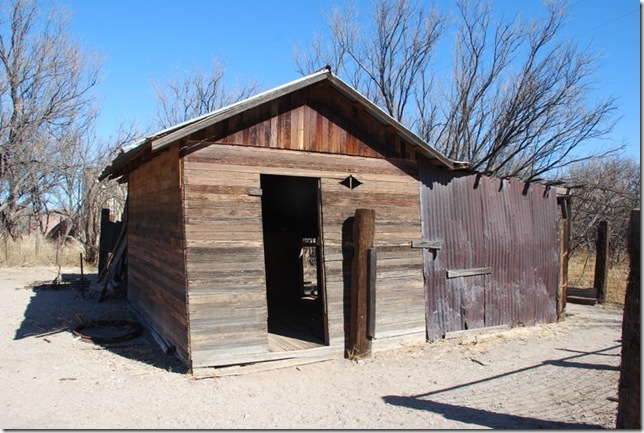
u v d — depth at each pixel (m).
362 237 7.10
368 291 7.14
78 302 11.20
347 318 7.21
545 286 9.89
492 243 8.97
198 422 4.68
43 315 9.71
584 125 17.30
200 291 6.07
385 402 5.39
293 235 11.15
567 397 5.62
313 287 13.36
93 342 7.60
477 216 8.78
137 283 9.48
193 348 5.99
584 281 15.21
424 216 8.05
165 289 7.10
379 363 6.93
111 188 22.36
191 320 6.00
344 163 7.30
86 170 21.47
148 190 8.34
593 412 5.12
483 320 8.80
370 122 7.57
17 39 20.61
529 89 17.88
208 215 6.20
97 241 20.70
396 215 7.74
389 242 7.64
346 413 5.03
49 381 5.81
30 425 4.52
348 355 7.12
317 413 5.02
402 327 7.70
